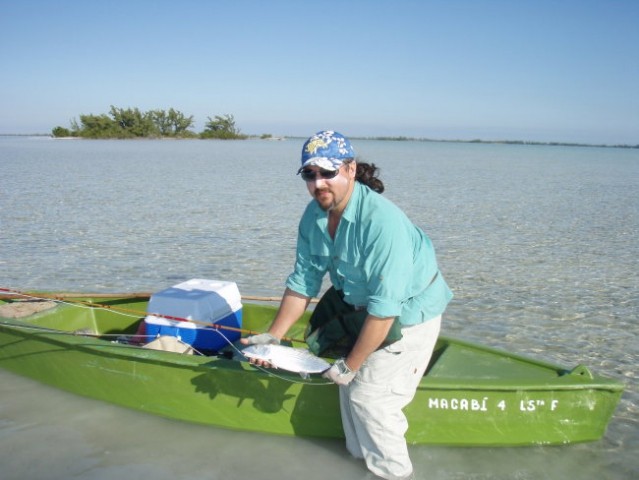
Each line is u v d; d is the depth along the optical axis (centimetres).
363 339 324
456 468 383
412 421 395
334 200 319
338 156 311
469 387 383
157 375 427
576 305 770
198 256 1001
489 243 1176
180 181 2431
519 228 1365
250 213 1505
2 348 500
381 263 314
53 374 475
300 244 368
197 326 479
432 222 1442
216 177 2681
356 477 373
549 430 399
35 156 4341
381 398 351
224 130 13262
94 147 6588
